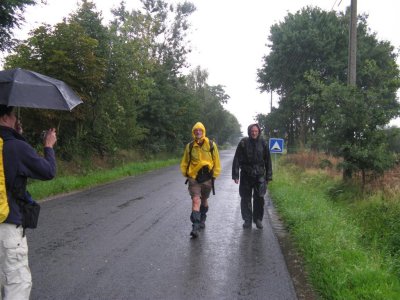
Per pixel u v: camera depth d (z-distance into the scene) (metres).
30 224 3.40
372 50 33.62
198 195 7.46
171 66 43.97
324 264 5.53
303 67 34.34
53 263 5.76
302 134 36.09
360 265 5.46
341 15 36.66
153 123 32.75
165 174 20.95
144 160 29.48
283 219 9.16
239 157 8.21
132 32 30.66
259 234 7.73
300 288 5.10
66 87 3.67
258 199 8.17
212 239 7.28
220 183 16.77
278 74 36.62
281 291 4.95
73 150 18.14
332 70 33.59
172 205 10.76
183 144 42.34
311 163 22.75
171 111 33.16
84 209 9.91
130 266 5.71
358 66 32.53
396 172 12.81
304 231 7.21
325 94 12.90
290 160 27.77
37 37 15.40
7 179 3.27
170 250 6.52
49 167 3.41
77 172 17.30
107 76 18.55
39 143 15.84
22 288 3.34
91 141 19.98
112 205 10.59
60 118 16.20
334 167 17.16
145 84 23.30
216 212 9.96
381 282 4.93
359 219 9.73
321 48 33.38
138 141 31.00
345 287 4.82
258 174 8.09
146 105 31.53
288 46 33.94
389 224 8.88
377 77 13.86
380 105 12.57
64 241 6.91
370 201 10.73
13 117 3.45
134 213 9.52
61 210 9.71
